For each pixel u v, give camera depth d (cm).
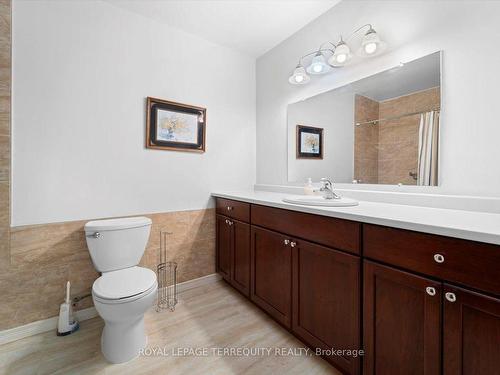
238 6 180
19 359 131
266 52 246
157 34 197
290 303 143
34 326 152
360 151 166
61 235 161
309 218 131
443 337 80
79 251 167
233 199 200
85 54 167
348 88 174
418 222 86
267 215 162
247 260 183
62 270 161
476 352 74
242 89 251
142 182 193
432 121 131
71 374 121
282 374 121
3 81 140
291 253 141
